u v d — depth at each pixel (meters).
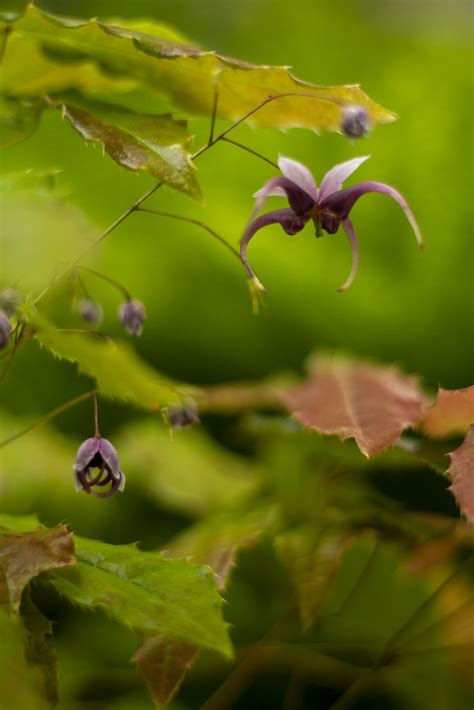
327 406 0.63
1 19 0.59
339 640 0.70
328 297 0.87
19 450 0.73
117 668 0.74
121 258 0.87
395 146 0.89
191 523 0.79
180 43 0.59
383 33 1.01
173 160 0.58
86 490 0.58
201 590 0.56
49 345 0.57
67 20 0.59
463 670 0.66
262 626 0.73
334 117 0.60
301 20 0.99
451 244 0.87
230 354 0.90
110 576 0.57
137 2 1.16
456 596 0.68
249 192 0.88
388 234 0.88
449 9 1.33
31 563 0.56
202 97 0.61
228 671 0.69
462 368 0.88
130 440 0.74
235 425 0.83
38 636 0.57
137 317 0.61
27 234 0.64
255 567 0.74
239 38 1.03
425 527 0.66
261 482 0.68
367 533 0.66
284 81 0.58
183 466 0.72
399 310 0.87
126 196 0.86
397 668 0.67
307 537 0.66
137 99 0.80
